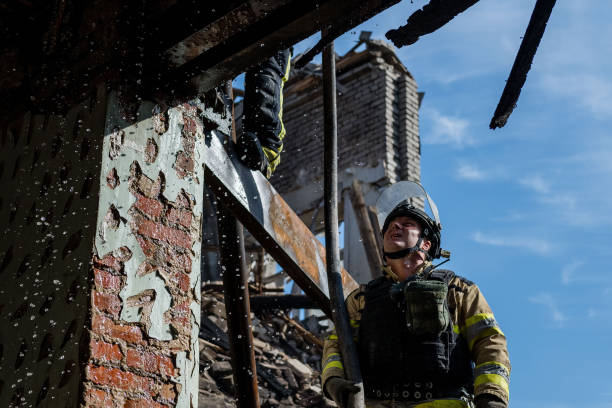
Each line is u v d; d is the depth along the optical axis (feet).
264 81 10.96
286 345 44.80
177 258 8.45
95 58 8.86
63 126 8.93
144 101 8.70
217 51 8.33
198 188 9.00
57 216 8.43
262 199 10.36
